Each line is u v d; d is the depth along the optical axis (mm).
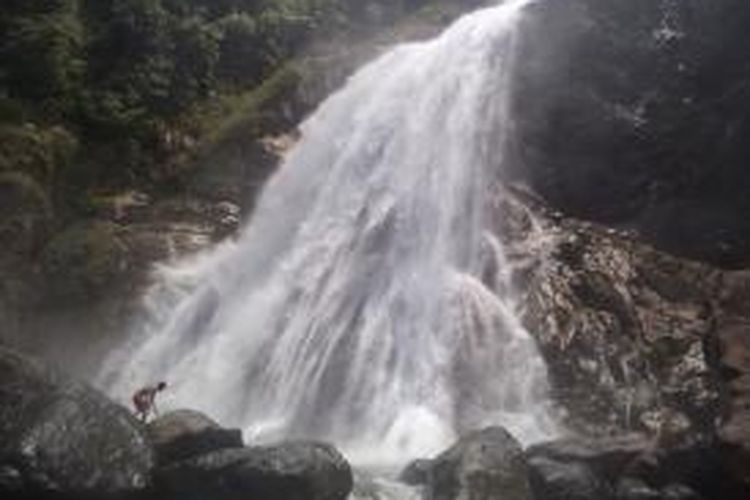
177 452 21438
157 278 31125
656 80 34500
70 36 33531
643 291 31047
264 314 31672
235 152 34156
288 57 38375
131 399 28750
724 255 32938
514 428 27938
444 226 33844
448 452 21859
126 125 33500
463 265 32938
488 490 20797
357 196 34438
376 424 28766
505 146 34750
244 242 33000
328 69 37219
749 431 23125
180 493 20531
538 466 21812
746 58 34062
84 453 20469
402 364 30266
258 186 33875
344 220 33875
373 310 31422
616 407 28375
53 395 21328
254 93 36219
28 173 30875
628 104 34406
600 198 33938
